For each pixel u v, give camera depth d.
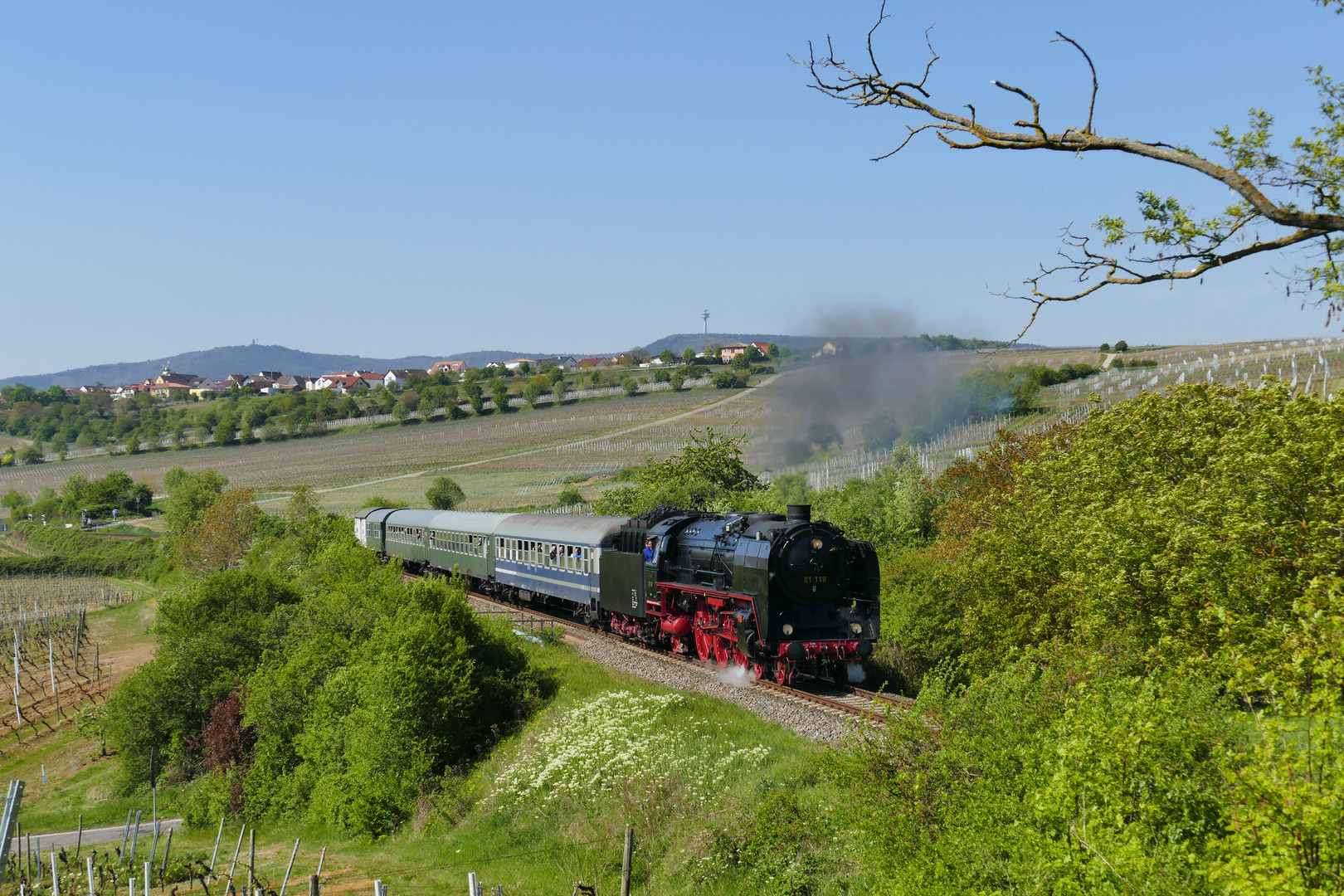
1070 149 5.97
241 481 132.75
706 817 15.17
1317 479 12.55
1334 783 6.16
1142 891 7.36
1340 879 6.04
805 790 14.78
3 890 20.17
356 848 20.91
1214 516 13.66
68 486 133.25
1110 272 6.44
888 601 24.70
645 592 26.70
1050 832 8.42
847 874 12.33
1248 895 6.15
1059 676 11.98
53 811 32.19
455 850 18.30
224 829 25.86
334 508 103.25
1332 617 7.73
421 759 22.22
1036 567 19.44
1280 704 7.66
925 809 11.12
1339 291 6.27
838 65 6.30
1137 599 15.03
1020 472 20.95
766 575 20.91
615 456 115.62
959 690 12.85
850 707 18.89
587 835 16.50
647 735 18.62
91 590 92.75
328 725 25.12
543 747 20.48
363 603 31.23
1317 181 6.47
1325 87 6.67
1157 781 8.54
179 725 32.59
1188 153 5.81
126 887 20.72
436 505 90.44
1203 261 6.24
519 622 33.22
